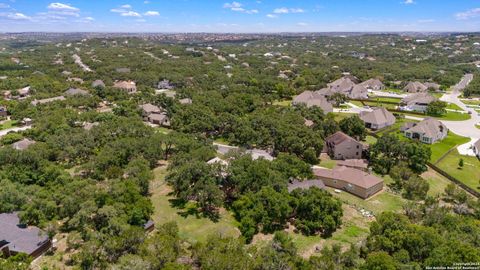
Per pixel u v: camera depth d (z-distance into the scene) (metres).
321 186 58.88
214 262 33.88
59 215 46.62
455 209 52.12
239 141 84.38
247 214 47.00
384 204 56.25
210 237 40.50
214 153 67.12
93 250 37.47
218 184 54.59
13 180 54.78
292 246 39.38
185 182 52.31
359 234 47.28
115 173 58.47
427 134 86.88
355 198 58.34
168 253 35.28
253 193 51.12
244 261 34.16
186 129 87.25
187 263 36.28
